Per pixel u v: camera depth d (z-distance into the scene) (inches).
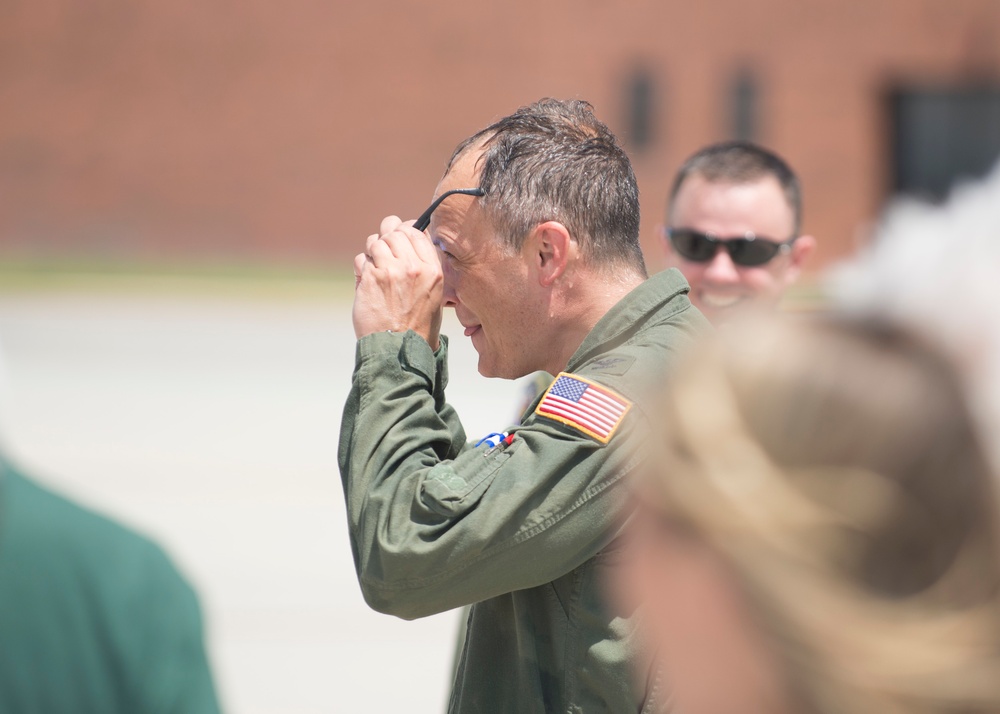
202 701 183.8
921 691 102.8
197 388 1624.0
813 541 105.9
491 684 289.6
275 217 3757.4
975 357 110.6
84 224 3690.9
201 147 3722.9
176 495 1071.6
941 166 3941.9
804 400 110.1
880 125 3907.5
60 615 176.2
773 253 492.1
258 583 847.1
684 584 116.9
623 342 290.8
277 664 708.7
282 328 2252.7
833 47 3858.3
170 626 183.5
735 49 3811.5
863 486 106.1
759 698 114.0
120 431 1334.9
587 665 266.2
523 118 309.3
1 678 173.2
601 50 3767.2
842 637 104.0
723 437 112.0
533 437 267.1
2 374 194.2
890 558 105.9
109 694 177.0
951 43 3929.6
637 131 3789.4
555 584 273.4
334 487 1111.0
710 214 493.0
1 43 3644.2
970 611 104.6
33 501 181.6
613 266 302.0
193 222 3730.3
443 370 305.0
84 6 3659.0
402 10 3740.2
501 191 298.8
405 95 3762.3
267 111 3732.8
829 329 115.8
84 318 2311.8
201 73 3708.2
